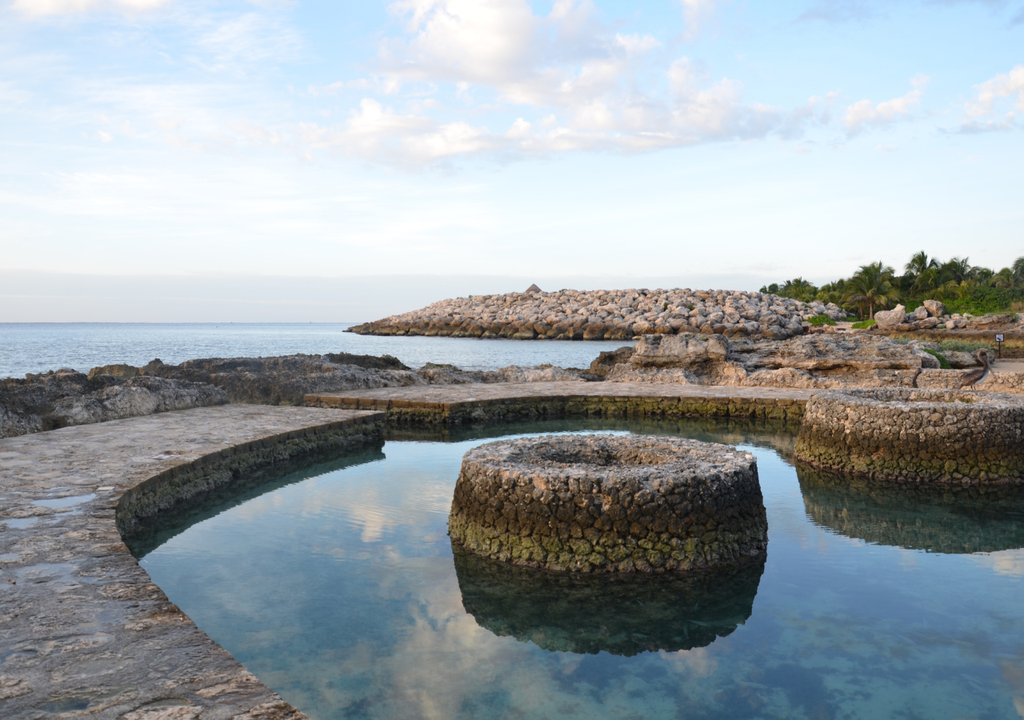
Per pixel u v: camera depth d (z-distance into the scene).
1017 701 4.05
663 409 16.14
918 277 72.44
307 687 4.17
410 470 10.52
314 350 73.19
